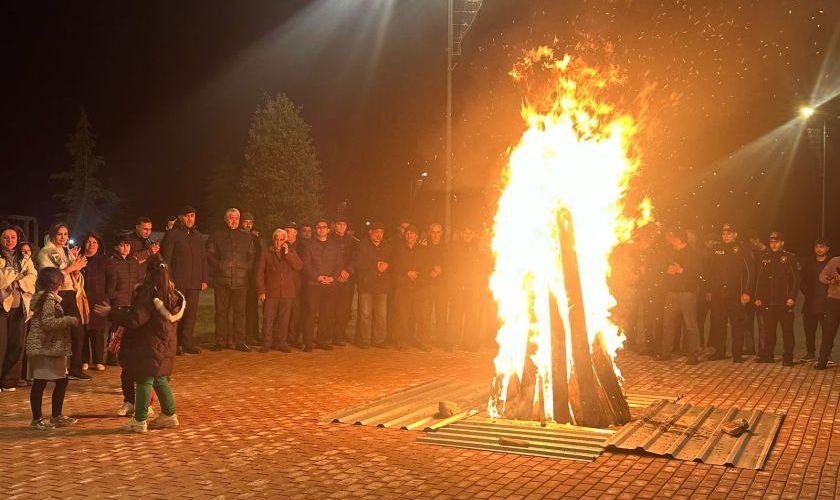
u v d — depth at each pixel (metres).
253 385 10.91
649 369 12.74
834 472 6.95
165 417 8.41
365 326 14.65
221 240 13.91
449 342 14.44
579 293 8.69
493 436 8.02
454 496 6.23
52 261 10.82
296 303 14.41
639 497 6.24
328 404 9.73
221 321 14.05
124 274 12.12
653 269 13.89
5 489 6.25
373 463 7.13
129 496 6.12
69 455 7.27
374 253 14.62
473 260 14.40
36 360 8.21
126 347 8.19
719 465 7.14
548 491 6.38
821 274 12.76
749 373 12.39
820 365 12.70
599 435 8.04
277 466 7.00
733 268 13.46
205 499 6.08
